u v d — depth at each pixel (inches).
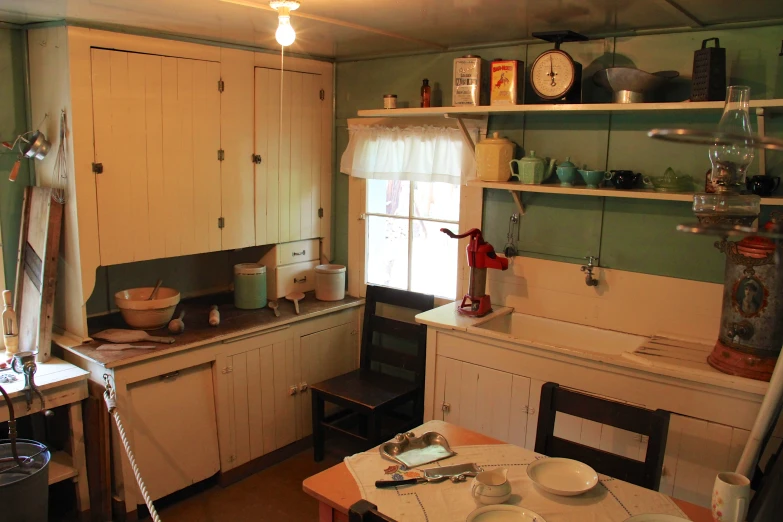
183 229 126.6
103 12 99.4
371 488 73.0
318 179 153.3
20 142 117.6
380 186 150.3
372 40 124.5
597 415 81.0
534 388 110.6
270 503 123.3
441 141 132.6
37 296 114.8
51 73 110.7
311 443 146.3
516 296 131.2
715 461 94.6
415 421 136.3
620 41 113.3
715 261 108.3
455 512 68.4
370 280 155.5
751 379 90.7
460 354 119.6
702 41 103.6
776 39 98.8
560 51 109.3
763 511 83.5
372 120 146.2
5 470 98.8
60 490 122.8
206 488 128.1
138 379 111.8
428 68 137.7
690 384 95.0
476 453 81.7
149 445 115.8
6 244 121.3
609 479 75.4
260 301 141.8
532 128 125.0
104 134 112.2
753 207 59.2
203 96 125.9
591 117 117.6
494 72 117.5
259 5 93.2
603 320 121.4
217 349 123.4
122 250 117.6
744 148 61.3
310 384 144.3
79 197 110.5
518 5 92.4
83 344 115.6
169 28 113.3
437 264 143.4
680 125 108.3
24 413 104.3
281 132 142.3
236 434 129.4
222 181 132.2
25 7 95.7
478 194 132.6
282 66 137.9
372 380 136.9
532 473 75.2
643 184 113.0
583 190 108.7
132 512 114.5
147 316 121.3
